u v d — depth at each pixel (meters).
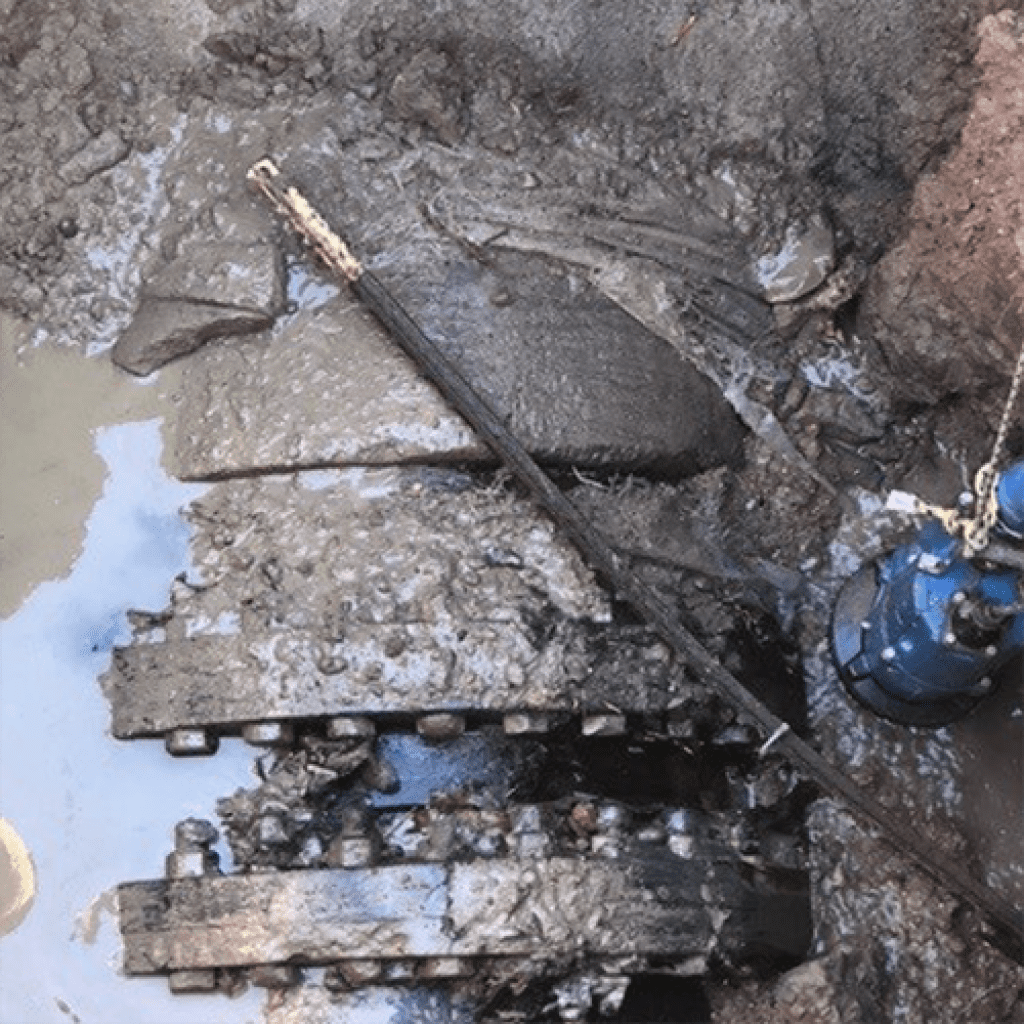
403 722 2.59
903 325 2.85
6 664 2.69
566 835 2.55
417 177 2.84
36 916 2.60
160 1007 2.55
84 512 2.73
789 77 2.92
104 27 2.90
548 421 2.70
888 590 2.68
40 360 2.80
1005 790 2.79
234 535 2.68
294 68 2.89
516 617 2.59
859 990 2.65
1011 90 2.65
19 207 2.87
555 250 2.81
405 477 2.67
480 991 2.51
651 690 2.61
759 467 2.86
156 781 2.62
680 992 2.61
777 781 2.71
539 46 2.89
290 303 2.76
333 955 2.47
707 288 2.87
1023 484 2.41
